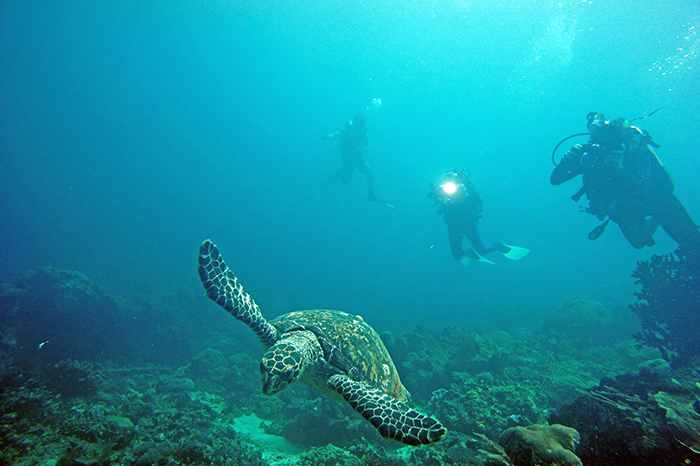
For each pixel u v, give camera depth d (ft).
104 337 11.48
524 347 12.46
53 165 58.13
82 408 7.43
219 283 5.72
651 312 9.06
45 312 10.64
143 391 9.75
